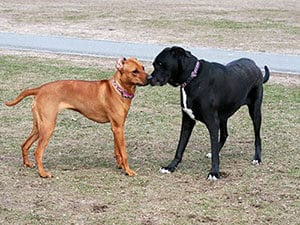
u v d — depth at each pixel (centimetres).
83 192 770
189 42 1886
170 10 2622
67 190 776
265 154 927
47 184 795
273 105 1209
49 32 2047
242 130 1051
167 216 705
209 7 2742
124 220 694
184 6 2777
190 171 854
